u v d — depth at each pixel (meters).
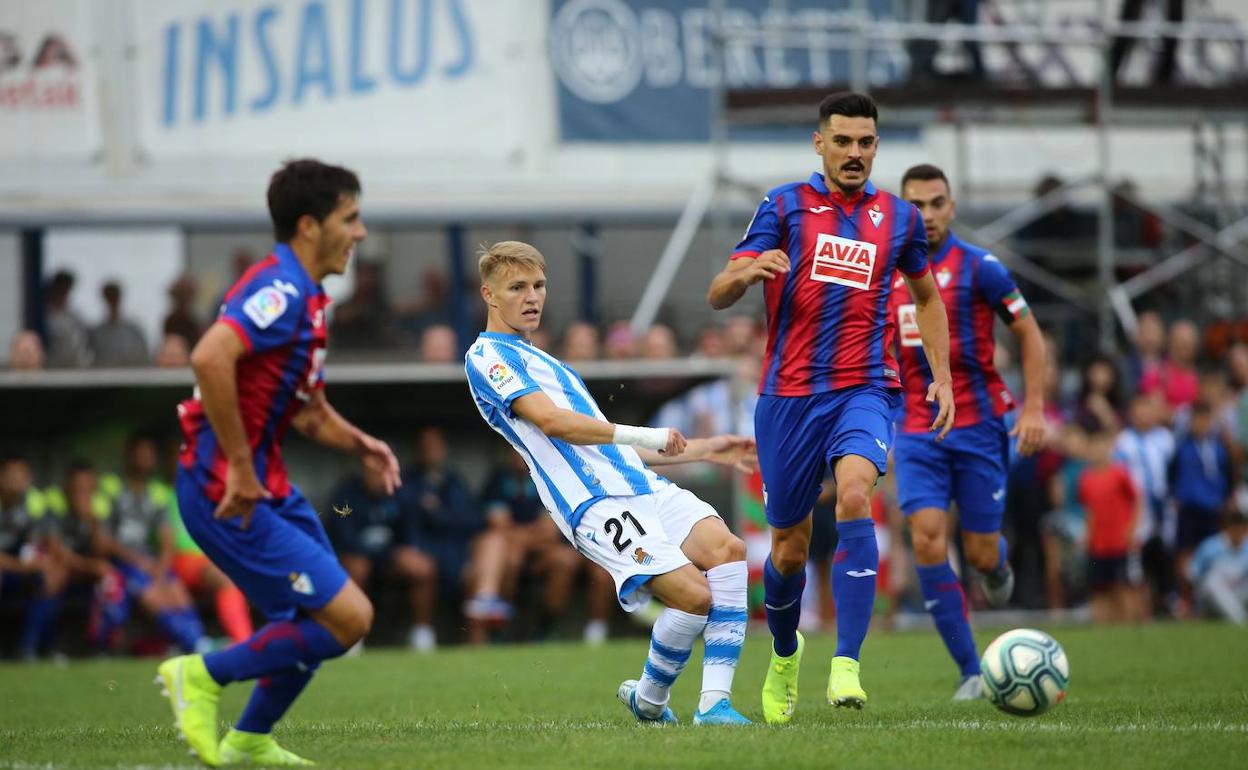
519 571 56.19
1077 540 58.25
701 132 75.69
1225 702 27.25
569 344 58.78
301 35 73.50
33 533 52.69
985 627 55.41
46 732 24.91
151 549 53.62
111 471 57.81
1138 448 59.16
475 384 23.69
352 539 54.69
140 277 70.25
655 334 59.16
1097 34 64.56
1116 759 18.62
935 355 25.23
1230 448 59.72
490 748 19.97
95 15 72.19
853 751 19.09
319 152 73.38
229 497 18.03
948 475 30.95
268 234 71.81
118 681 40.84
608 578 57.22
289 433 58.84
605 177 74.69
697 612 23.20
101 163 72.06
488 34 74.69
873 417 24.00
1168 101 65.06
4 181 71.31
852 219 24.56
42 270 69.00
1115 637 47.31
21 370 55.22
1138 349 63.78
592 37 75.12
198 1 72.88
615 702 30.69
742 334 62.09
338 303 68.06
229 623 52.72
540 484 23.80
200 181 72.50
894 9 72.12
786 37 72.06
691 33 75.75
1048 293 69.38
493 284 23.88
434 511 55.50
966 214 71.31
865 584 23.89
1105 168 65.31
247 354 18.22
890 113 63.94
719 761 18.17
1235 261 67.75
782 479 24.61
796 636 24.91
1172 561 59.59
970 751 19.16
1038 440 31.02
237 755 18.98
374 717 27.98
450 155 74.00
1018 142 76.12
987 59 67.31
